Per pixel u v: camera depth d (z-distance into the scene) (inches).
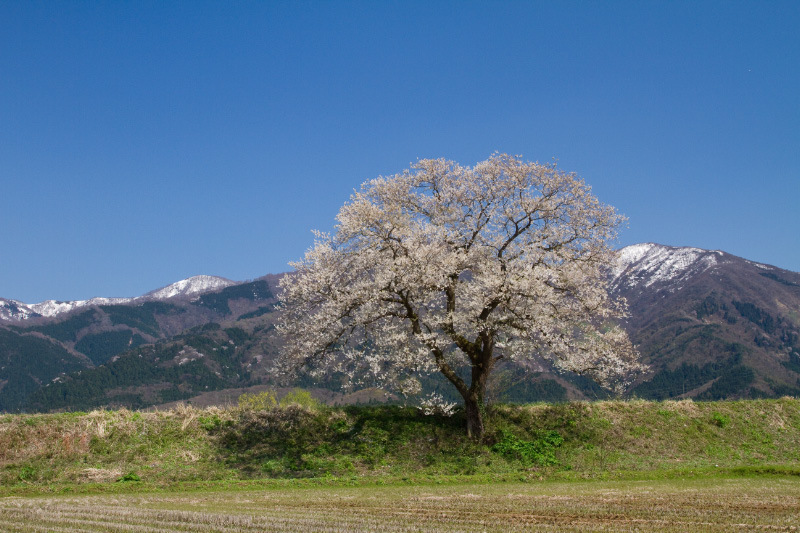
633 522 623.5
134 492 884.0
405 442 1148.5
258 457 1098.7
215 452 1107.9
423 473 1043.3
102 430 1109.7
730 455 1170.0
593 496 791.1
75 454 1057.5
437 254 1147.3
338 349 1162.6
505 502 749.9
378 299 1129.4
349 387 1152.8
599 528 594.6
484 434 1158.3
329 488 919.0
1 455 1029.2
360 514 674.2
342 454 1112.8
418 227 1176.2
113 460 1056.8
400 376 1147.3
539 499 770.2
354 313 1151.0
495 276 1124.5
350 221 1152.2
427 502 757.3
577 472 1025.5
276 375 1182.3
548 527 600.4
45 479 965.8
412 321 1162.6
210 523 610.2
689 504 723.4
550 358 1160.8
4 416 1117.7
